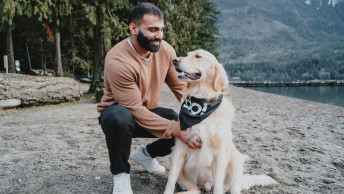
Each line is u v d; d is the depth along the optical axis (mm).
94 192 2561
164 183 2854
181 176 2773
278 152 4164
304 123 7008
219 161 2541
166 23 11812
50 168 3117
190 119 2492
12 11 8922
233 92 20547
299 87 64562
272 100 14727
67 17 11141
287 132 5672
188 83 2857
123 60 2455
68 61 26578
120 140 2375
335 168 3572
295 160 3816
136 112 2484
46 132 4867
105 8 10422
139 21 2408
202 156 2562
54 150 3807
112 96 2633
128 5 11297
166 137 2500
